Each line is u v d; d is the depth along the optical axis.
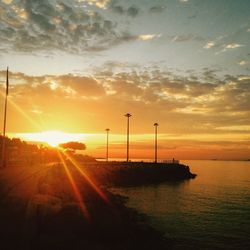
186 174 116.31
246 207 49.12
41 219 18.50
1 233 15.32
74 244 17.25
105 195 41.25
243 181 108.12
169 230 31.17
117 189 69.81
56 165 70.31
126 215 30.55
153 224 33.41
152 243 24.16
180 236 29.00
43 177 38.41
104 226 21.62
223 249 25.67
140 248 22.19
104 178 76.75
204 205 50.66
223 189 79.19
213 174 152.88
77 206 22.91
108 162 106.56
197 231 31.36
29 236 15.15
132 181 86.06
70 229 19.17
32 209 19.66
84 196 35.94
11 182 31.42
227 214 42.31
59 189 35.62
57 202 24.91
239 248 26.08
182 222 35.62
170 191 70.06
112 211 29.50
